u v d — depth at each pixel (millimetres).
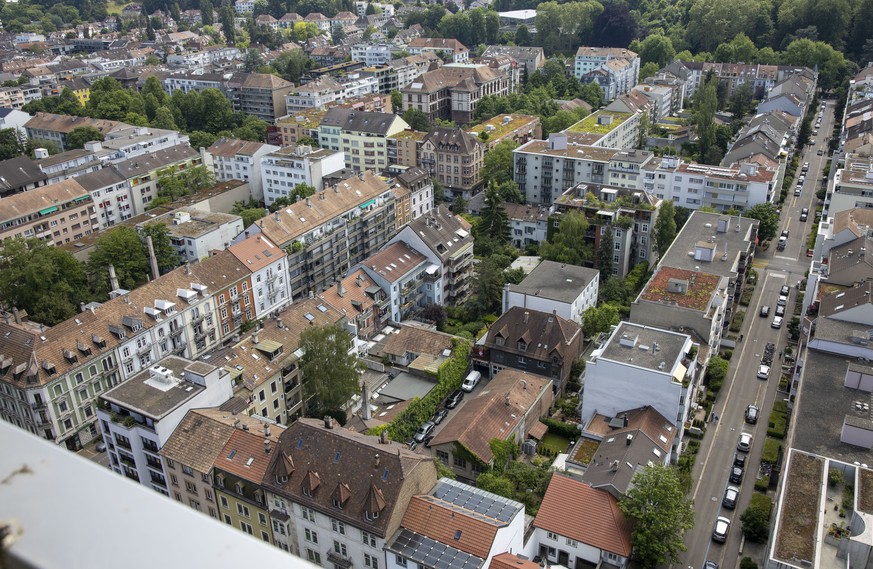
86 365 141250
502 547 96625
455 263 188625
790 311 180750
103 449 143000
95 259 186375
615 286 181750
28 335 139250
